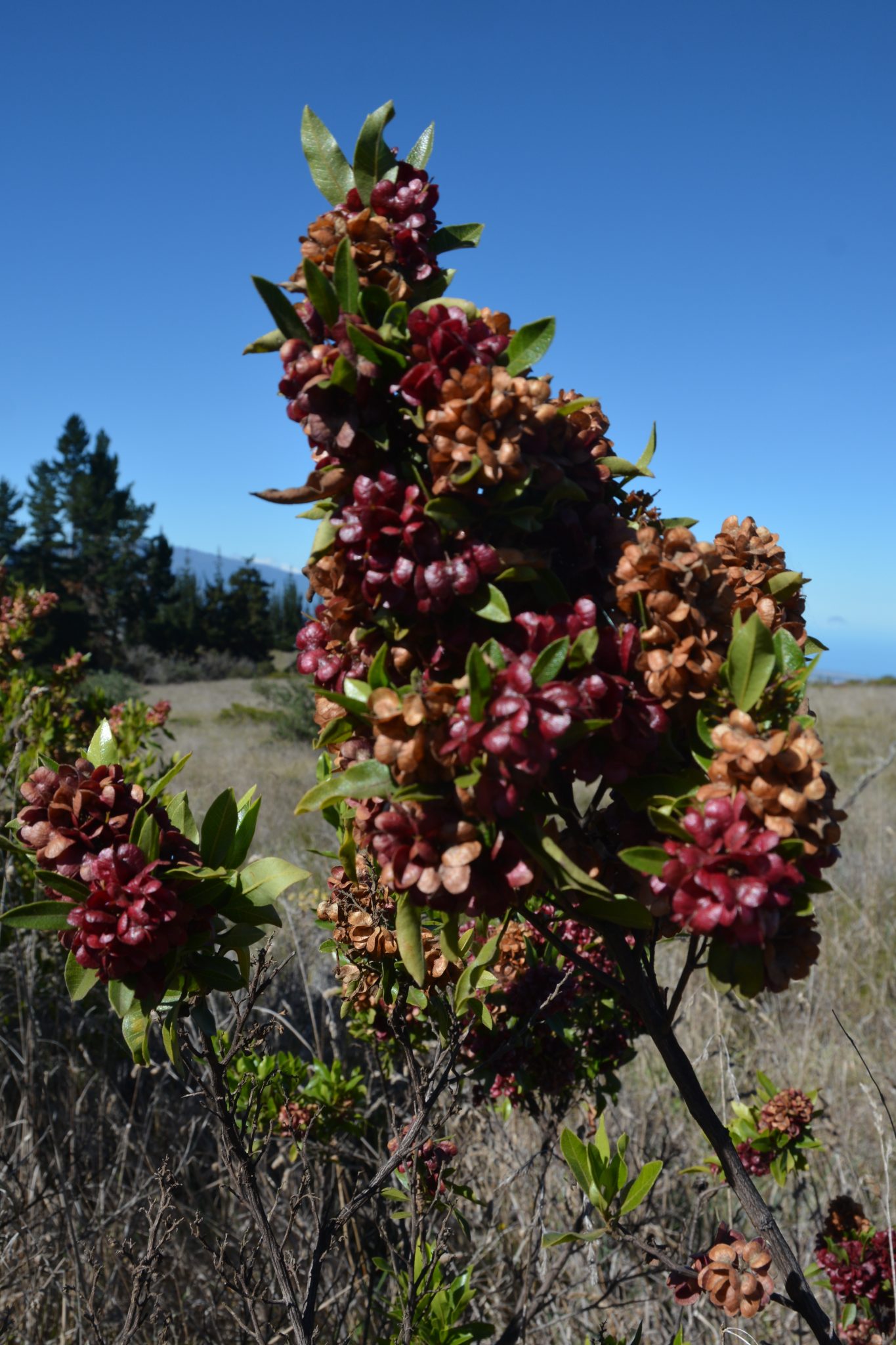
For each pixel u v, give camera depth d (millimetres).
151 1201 2379
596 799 1439
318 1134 2865
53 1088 4031
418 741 1178
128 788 1660
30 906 1602
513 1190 3273
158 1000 1588
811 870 1203
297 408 1335
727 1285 1539
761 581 1548
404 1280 2264
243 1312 2639
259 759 15414
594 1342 2482
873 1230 2562
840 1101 4008
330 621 1439
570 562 1444
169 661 54875
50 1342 2807
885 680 32062
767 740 1217
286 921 5078
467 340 1312
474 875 1228
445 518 1248
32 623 7145
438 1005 2096
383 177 1499
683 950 5258
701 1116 1525
